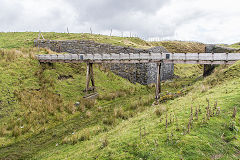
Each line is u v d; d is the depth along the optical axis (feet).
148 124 23.02
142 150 15.80
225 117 18.60
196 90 39.42
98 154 17.88
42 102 43.80
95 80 70.95
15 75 49.73
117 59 58.34
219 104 22.27
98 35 136.46
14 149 28.14
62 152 24.57
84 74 71.72
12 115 36.32
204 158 13.14
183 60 51.03
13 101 39.78
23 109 38.88
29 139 31.55
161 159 13.93
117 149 17.53
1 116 34.99
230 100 22.72
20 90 44.75
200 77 87.10
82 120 40.42
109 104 53.26
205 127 17.12
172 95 44.73
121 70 90.74
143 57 56.75
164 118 23.35
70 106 45.70
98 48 96.22
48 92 49.26
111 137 22.82
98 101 55.26
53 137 32.27
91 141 25.52
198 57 49.57
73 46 100.32
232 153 13.62
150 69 88.74
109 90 67.56
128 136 20.02
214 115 19.20
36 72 56.24
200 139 15.34
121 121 36.78
